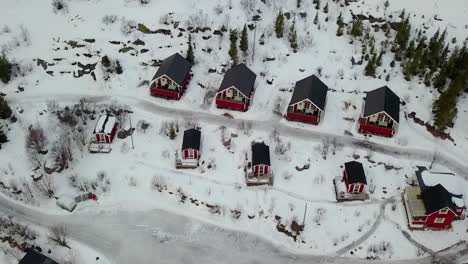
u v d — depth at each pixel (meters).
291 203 69.44
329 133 77.44
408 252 65.00
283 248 66.38
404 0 92.50
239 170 73.06
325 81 83.69
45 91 84.38
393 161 73.56
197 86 84.06
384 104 74.25
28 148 75.00
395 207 68.88
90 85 85.19
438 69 84.06
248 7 90.75
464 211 68.25
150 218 69.62
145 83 85.06
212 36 88.81
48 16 91.12
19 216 69.50
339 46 87.69
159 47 88.12
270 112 80.19
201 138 76.44
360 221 67.75
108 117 77.44
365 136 77.00
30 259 62.00
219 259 65.31
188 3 91.00
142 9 90.75
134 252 65.88
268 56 86.31
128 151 75.75
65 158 73.25
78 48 87.81
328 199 69.94
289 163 73.38
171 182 72.12
